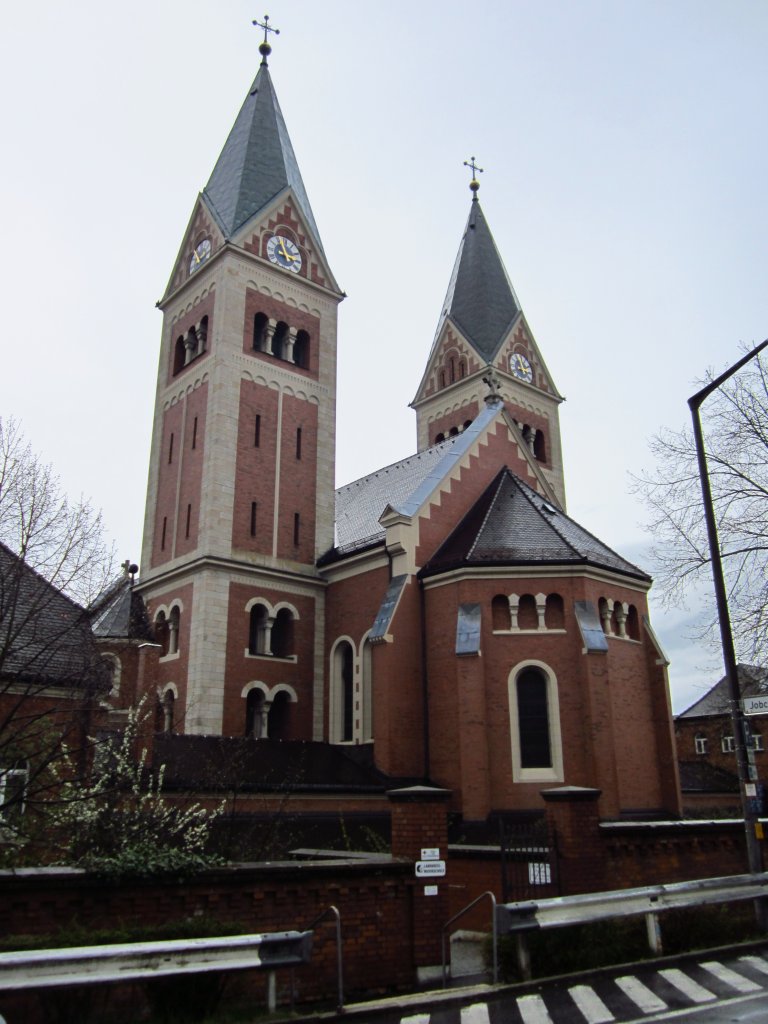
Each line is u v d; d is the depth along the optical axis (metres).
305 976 14.46
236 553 42.69
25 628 21.16
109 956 11.45
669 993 14.16
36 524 20.16
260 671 41.31
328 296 51.88
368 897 15.67
